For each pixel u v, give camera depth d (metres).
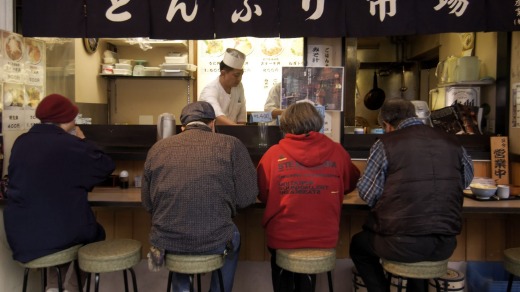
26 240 2.07
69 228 2.11
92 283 2.87
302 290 2.16
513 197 2.44
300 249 2.05
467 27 2.56
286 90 2.88
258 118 2.81
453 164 1.97
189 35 2.63
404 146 1.96
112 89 4.47
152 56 4.56
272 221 2.11
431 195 1.92
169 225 1.89
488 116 3.18
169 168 1.90
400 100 2.11
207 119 2.09
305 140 2.07
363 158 2.79
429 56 4.93
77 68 3.68
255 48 4.44
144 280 2.88
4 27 2.74
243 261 2.85
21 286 2.68
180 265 1.95
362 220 2.82
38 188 2.07
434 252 1.95
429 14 2.57
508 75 2.89
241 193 2.02
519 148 2.76
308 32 2.61
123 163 2.85
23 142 2.13
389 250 1.98
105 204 2.27
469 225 2.82
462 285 2.48
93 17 2.63
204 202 1.88
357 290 2.65
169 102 4.45
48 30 2.64
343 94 2.87
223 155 1.94
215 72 4.45
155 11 2.63
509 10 2.55
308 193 2.04
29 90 2.86
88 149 2.18
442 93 3.49
